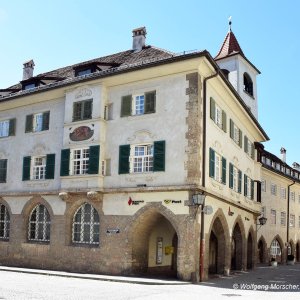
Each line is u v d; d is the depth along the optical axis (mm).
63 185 25828
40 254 26641
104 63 27719
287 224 51688
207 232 23266
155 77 24188
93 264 24297
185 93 23109
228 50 39719
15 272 24781
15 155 29562
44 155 27969
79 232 25797
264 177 47156
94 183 24609
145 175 23406
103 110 25375
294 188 55469
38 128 28953
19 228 28172
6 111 30797
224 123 27656
